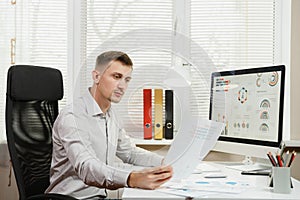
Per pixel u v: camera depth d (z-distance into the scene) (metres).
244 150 2.07
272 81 1.94
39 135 2.02
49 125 2.09
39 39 2.69
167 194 1.49
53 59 2.70
